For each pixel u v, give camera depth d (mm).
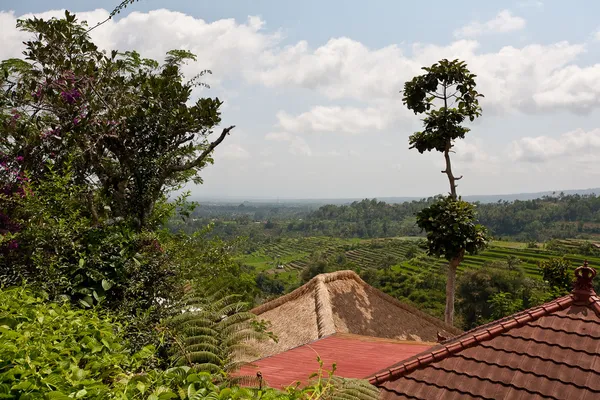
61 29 7938
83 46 8352
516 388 4520
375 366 6762
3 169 7320
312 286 11922
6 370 3166
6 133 7375
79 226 6449
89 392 3000
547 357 4723
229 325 4938
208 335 4746
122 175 8203
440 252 16750
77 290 6027
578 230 194250
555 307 5270
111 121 7879
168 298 6688
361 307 12055
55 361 3291
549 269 27094
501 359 4883
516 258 87438
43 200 6605
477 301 64312
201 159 8391
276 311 11500
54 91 7805
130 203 8242
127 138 8250
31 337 3605
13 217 6832
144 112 8250
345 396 4215
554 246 110812
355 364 6930
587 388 4289
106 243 6562
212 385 3301
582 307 5180
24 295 4793
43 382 2939
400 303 13188
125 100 8461
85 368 3600
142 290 6598
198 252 7527
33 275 6070
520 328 5180
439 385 4852
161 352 5066
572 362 4586
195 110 8273
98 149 8086
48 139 7773
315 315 10672
